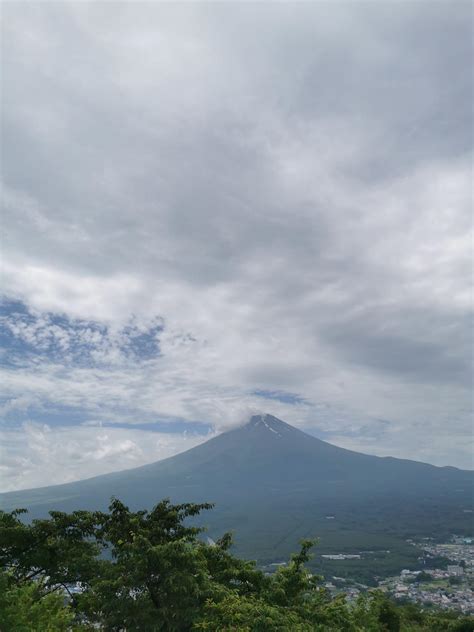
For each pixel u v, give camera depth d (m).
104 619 12.23
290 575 15.02
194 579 12.45
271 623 11.00
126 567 12.32
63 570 15.47
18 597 10.91
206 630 11.23
